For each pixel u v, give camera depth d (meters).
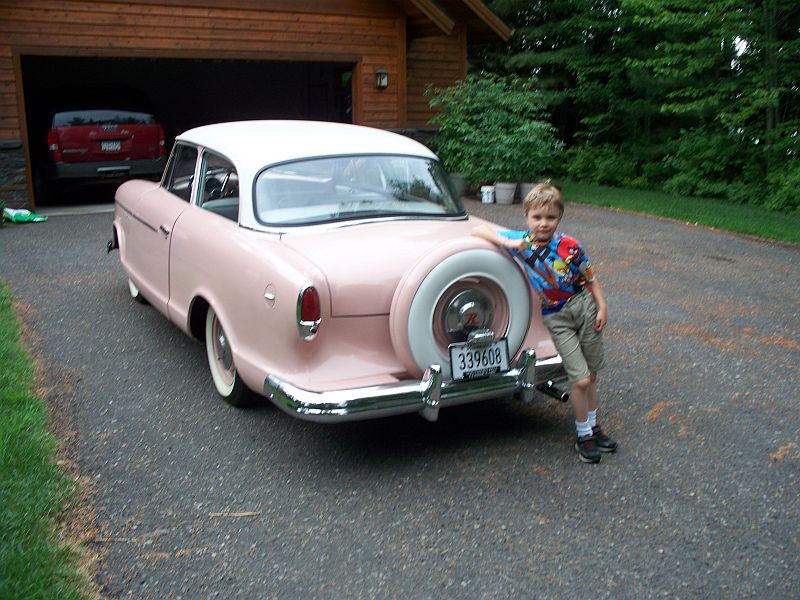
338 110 16.98
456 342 4.03
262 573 3.14
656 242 10.27
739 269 8.74
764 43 13.79
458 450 4.26
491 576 3.14
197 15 12.17
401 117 14.30
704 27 14.68
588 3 17.97
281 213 4.52
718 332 6.39
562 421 4.68
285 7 12.82
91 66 18.84
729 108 14.28
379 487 3.84
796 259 9.32
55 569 3.00
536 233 3.98
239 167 4.75
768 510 3.65
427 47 15.14
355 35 13.55
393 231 4.42
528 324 4.21
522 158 13.49
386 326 3.99
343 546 3.34
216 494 3.74
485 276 4.00
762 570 3.19
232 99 20.19
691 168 15.16
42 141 12.10
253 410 4.71
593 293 4.02
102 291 7.23
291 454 4.18
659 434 4.46
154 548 3.29
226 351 4.71
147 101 12.82
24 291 7.17
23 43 11.09
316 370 3.89
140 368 5.33
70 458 4.04
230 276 4.36
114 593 2.99
